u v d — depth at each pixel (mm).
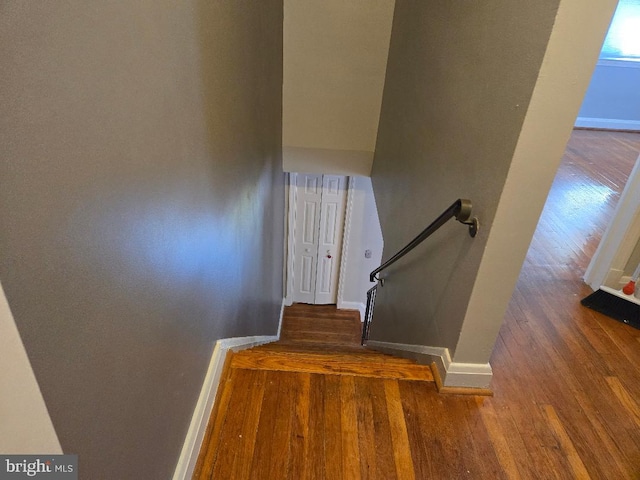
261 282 3342
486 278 1521
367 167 4309
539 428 1712
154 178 998
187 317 1328
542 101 1174
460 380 1806
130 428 956
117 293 841
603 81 5434
